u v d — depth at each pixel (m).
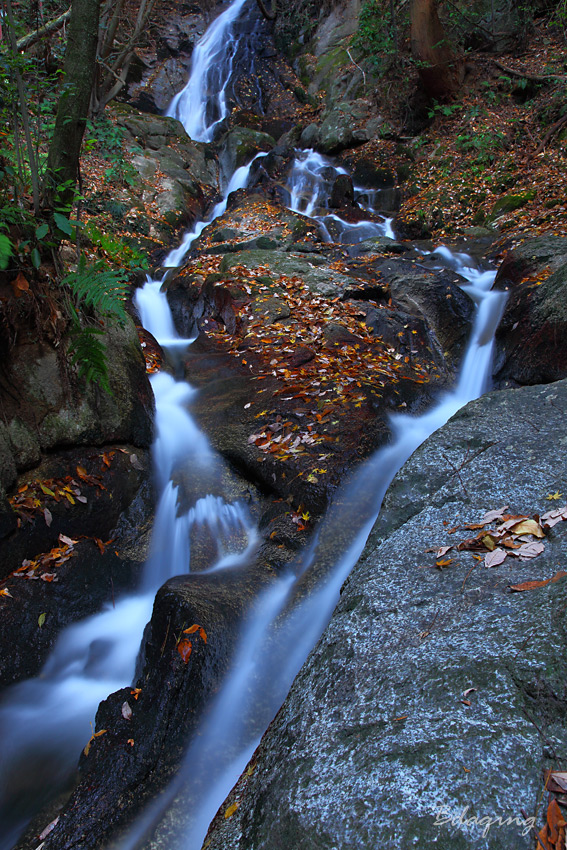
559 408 3.20
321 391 5.06
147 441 4.46
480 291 7.17
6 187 3.68
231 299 6.96
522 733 1.49
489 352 6.02
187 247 10.86
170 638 2.86
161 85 17.45
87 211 10.08
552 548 2.15
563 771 1.39
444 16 14.28
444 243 9.69
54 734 2.98
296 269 7.88
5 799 2.75
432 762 1.49
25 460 3.73
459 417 3.37
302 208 12.30
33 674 3.18
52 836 2.36
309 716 1.87
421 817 1.38
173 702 2.68
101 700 3.16
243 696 2.71
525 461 2.79
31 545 3.57
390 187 12.51
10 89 3.67
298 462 4.12
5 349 3.67
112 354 4.28
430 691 1.70
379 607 2.16
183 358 6.32
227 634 2.89
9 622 3.21
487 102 12.97
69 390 3.95
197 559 3.85
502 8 14.09
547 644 1.69
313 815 1.51
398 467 4.14
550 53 13.11
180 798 2.41
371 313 6.68
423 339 6.29
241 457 4.38
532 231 8.95
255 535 3.94
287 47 18.27
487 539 2.30
